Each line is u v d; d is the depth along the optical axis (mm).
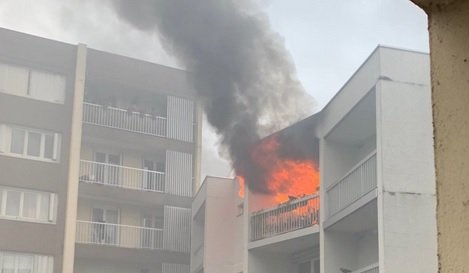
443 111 1365
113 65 32219
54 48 30125
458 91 1346
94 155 31547
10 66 29297
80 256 29078
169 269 30719
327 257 17625
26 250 27562
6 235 27391
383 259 13586
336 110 17625
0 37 29219
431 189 14141
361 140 18500
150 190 31516
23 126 28891
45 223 28109
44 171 28641
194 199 30984
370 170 15164
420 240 13820
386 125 14383
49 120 29234
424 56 14891
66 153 29188
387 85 14570
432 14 1415
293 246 20516
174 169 32344
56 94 29750
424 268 13672
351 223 16922
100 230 30062
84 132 30656
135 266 30594
